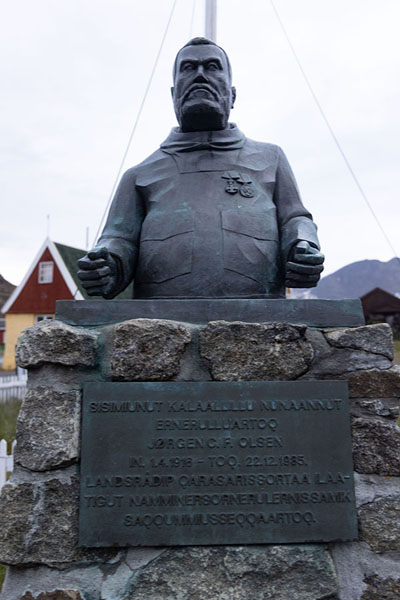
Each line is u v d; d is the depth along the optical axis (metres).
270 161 3.16
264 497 2.21
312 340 2.40
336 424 2.29
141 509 2.18
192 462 2.23
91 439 2.24
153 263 2.86
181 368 2.34
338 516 2.20
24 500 2.18
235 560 2.14
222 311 2.45
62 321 2.43
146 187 3.08
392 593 2.12
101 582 2.12
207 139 3.14
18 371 21.61
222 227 2.82
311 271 2.60
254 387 2.30
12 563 2.12
